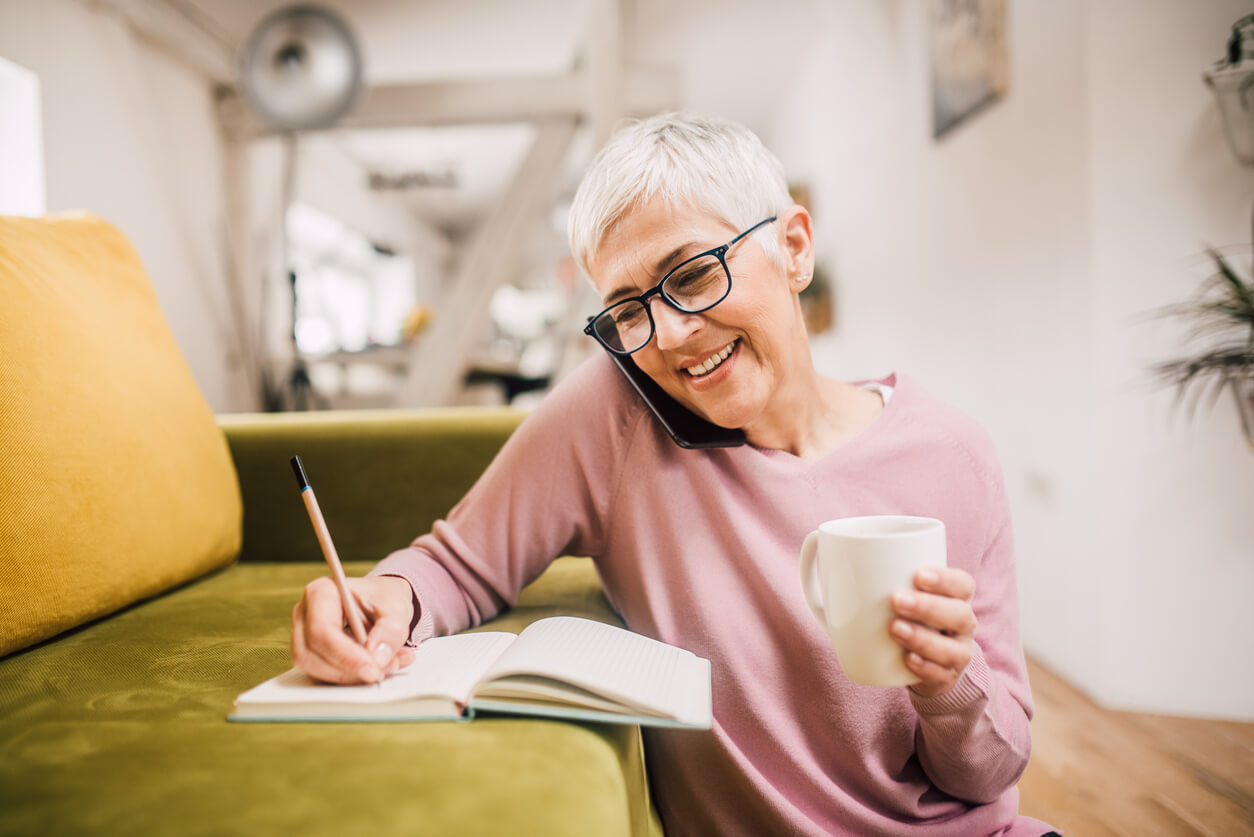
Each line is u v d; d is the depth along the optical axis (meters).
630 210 0.61
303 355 3.98
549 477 0.73
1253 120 1.52
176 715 0.51
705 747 0.66
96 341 0.77
